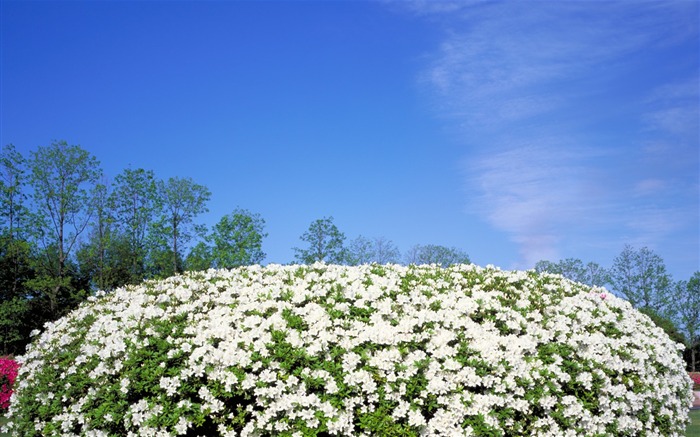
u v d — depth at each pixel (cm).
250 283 736
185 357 549
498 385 550
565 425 582
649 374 736
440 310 620
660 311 3519
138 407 534
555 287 816
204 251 2952
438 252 3569
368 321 596
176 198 2983
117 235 3019
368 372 527
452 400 531
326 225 3058
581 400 614
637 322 856
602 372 641
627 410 668
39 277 2825
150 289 775
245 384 509
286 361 527
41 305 2931
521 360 585
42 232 2805
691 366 3738
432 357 555
